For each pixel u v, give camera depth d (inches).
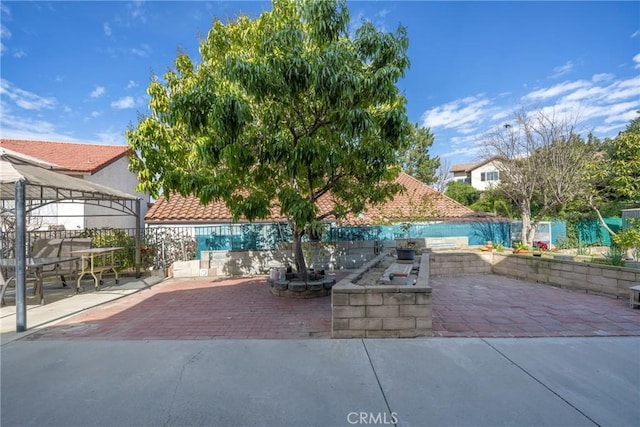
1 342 167.6
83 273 294.0
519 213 737.6
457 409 103.2
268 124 220.8
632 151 442.0
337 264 395.5
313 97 213.2
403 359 140.3
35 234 382.6
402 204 588.1
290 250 387.5
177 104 199.0
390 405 106.0
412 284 194.5
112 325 196.1
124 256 380.5
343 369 131.7
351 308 167.6
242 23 278.4
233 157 198.8
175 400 110.9
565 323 190.4
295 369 132.4
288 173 221.6
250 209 229.0
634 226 350.3
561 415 99.7
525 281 335.9
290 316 213.2
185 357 145.7
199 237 394.6
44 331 185.6
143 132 270.2
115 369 134.6
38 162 290.4
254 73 187.2
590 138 556.4
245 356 145.9
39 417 102.1
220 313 221.8
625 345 154.8
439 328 181.8
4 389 119.4
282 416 101.1
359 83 188.7
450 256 374.3
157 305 245.3
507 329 179.6
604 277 265.6
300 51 199.5
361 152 228.5
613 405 104.8
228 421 99.1
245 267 381.4
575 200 577.6
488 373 126.6
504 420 97.5
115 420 100.3
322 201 537.6
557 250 518.6
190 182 226.4
